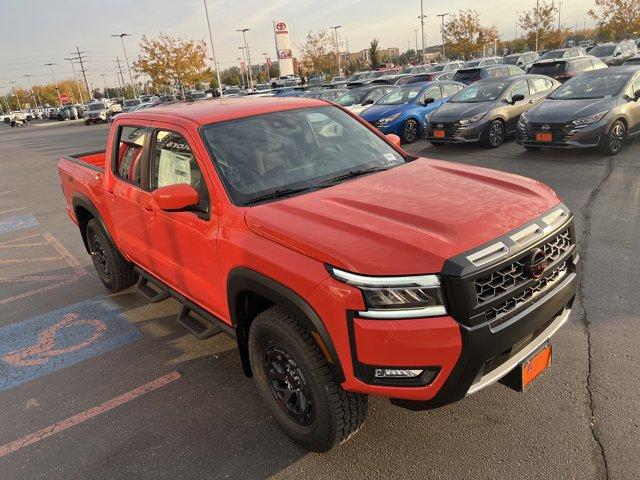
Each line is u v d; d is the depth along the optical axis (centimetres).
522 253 243
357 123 405
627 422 288
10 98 14775
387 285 224
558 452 272
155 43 4494
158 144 373
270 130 357
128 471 290
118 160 442
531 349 263
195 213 326
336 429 261
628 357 344
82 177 515
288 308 256
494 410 309
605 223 602
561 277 274
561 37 5281
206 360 400
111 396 365
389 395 237
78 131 3591
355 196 291
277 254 260
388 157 374
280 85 4078
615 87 998
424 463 274
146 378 383
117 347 434
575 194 732
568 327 388
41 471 297
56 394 375
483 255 231
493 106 1184
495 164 1001
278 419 298
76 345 445
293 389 280
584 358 348
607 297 426
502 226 249
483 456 275
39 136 3528
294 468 280
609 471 257
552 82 1338
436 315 225
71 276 621
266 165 330
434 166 351
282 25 5666
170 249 368
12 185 1438
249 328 312
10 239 834
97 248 540
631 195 702
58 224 904
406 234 240
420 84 1524
